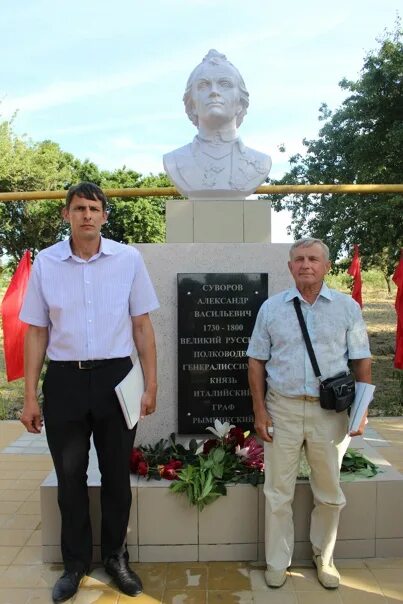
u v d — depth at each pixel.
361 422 2.41
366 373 2.52
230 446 3.12
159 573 2.76
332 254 10.27
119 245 2.53
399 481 2.87
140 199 21.75
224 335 3.31
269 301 2.59
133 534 2.86
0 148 18.61
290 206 12.37
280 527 2.62
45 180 19.36
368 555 2.89
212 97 3.44
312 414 2.47
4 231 20.09
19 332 5.21
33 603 2.52
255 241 3.47
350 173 11.33
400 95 9.86
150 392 2.57
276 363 2.52
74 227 2.39
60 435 2.45
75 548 2.58
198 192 3.51
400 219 9.57
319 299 2.48
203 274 3.29
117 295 2.46
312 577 2.71
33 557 2.96
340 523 2.87
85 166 21.97
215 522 2.86
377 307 18.36
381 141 10.20
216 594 2.57
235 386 3.33
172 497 2.84
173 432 3.37
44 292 2.42
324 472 2.54
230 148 3.56
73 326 2.41
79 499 2.55
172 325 3.34
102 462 2.54
